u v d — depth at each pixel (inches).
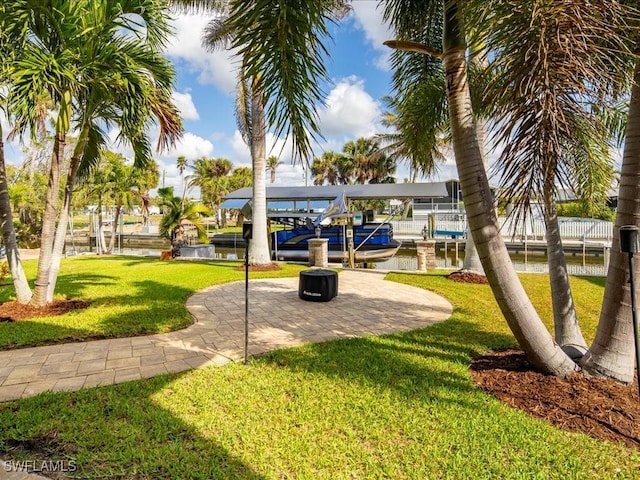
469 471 88.7
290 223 748.6
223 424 108.8
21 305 241.3
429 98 191.2
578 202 199.5
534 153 86.9
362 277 383.2
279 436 103.1
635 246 100.2
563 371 129.8
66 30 198.4
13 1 180.7
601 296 291.1
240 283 349.7
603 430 103.7
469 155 121.3
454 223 811.4
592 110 84.0
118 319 219.8
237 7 85.7
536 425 107.1
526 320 127.5
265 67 88.7
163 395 126.6
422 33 170.2
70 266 462.9
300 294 281.9
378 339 187.5
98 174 650.2
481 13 83.5
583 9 73.8
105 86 206.2
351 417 112.6
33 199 666.8
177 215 585.3
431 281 352.2
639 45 96.5
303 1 84.6
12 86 163.9
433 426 107.7
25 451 95.8
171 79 237.5
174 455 94.2
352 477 87.1
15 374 144.3
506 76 85.8
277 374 144.4
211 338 190.9
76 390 130.3
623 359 124.2
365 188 706.2
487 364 151.8
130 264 486.0
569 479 85.8
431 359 158.9
